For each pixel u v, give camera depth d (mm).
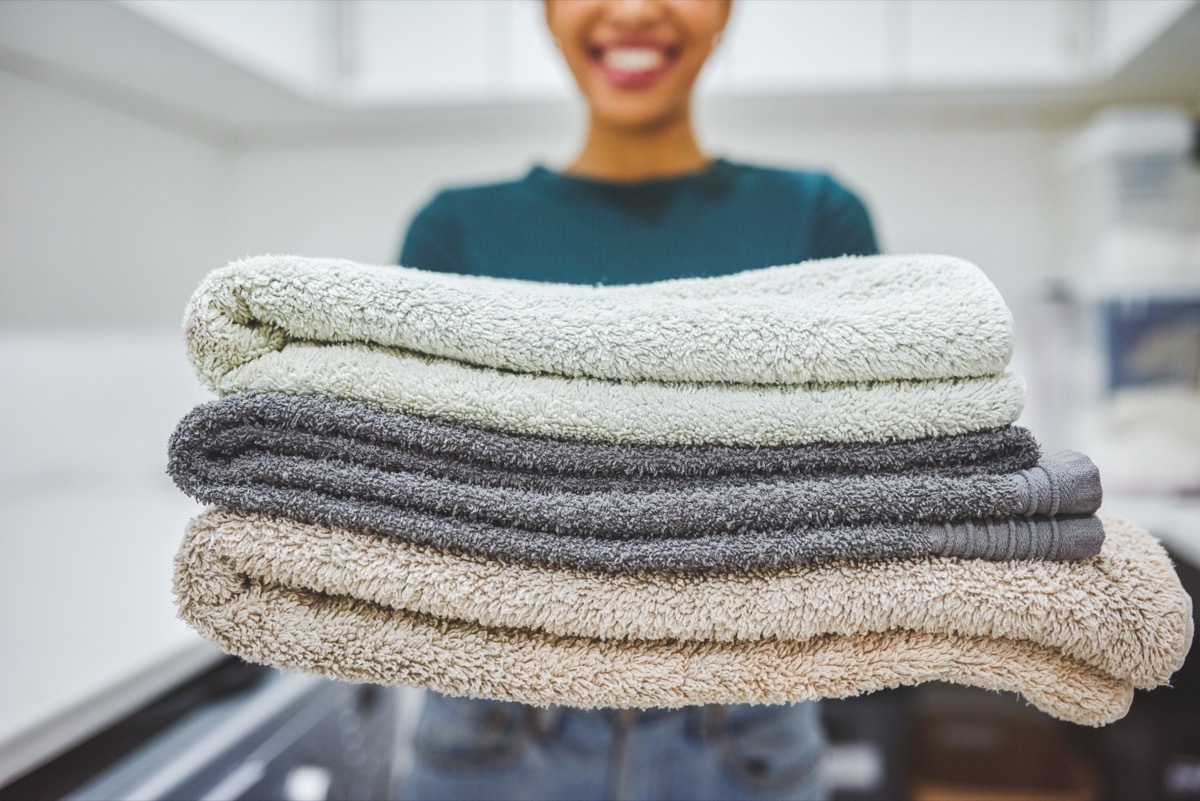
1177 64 1069
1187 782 942
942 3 1121
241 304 323
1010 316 314
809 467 332
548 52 1174
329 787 791
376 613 332
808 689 325
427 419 330
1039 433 1224
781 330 318
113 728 563
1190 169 1128
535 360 324
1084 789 1029
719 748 563
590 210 556
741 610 318
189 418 323
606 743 552
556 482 331
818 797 602
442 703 592
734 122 1395
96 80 1083
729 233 542
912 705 1067
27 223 1011
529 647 327
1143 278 1131
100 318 1148
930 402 321
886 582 319
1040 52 1114
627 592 320
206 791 618
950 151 1380
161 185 1295
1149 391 1139
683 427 326
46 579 738
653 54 479
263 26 1038
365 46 1210
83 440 1102
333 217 1493
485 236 565
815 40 1142
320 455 328
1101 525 315
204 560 320
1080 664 331
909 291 337
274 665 328
